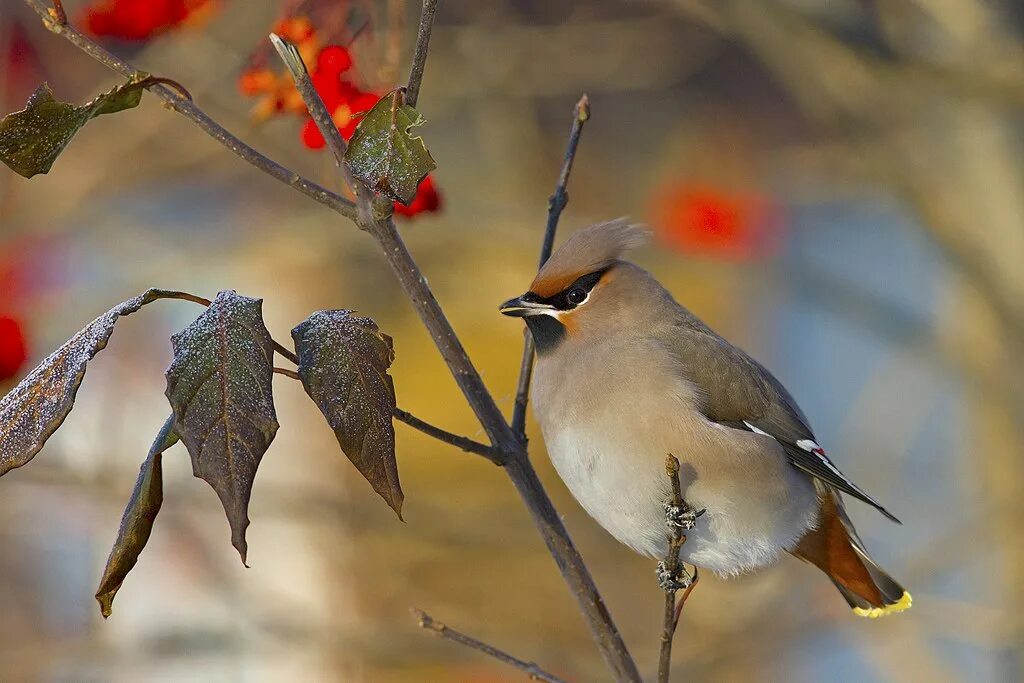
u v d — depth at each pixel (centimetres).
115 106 485
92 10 784
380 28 1046
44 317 1169
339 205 498
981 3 1138
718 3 1098
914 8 1194
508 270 1377
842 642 1405
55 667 1114
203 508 1109
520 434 570
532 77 1292
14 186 1152
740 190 1348
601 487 685
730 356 708
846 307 1260
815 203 1568
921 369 1323
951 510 1335
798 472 709
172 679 1216
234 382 432
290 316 1429
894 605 733
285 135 1169
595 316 698
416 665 1096
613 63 1276
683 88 1588
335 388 449
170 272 1249
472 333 1572
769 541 698
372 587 1248
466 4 1323
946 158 1209
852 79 1127
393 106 484
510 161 1355
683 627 1275
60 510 1259
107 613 464
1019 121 1207
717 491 676
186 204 1397
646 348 686
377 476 448
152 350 1257
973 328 1209
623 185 1520
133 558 464
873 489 1343
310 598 1235
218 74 1075
